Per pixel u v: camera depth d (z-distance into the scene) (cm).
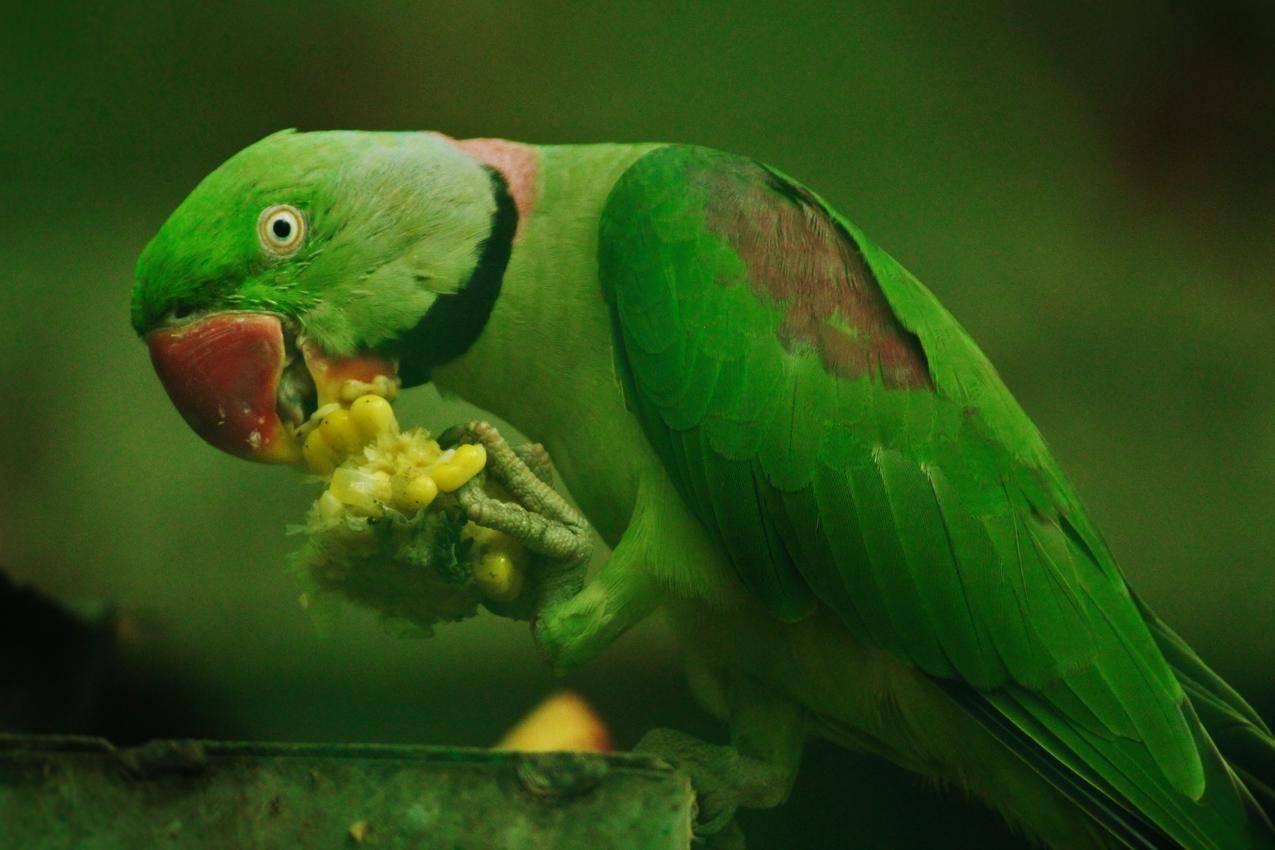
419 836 204
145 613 235
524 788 204
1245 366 251
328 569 210
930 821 230
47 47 262
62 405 249
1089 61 266
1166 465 241
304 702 234
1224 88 264
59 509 239
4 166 264
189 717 233
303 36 266
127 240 265
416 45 265
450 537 210
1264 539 238
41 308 257
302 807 204
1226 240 262
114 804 204
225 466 241
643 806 204
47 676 223
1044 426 247
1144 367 252
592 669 233
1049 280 261
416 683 234
